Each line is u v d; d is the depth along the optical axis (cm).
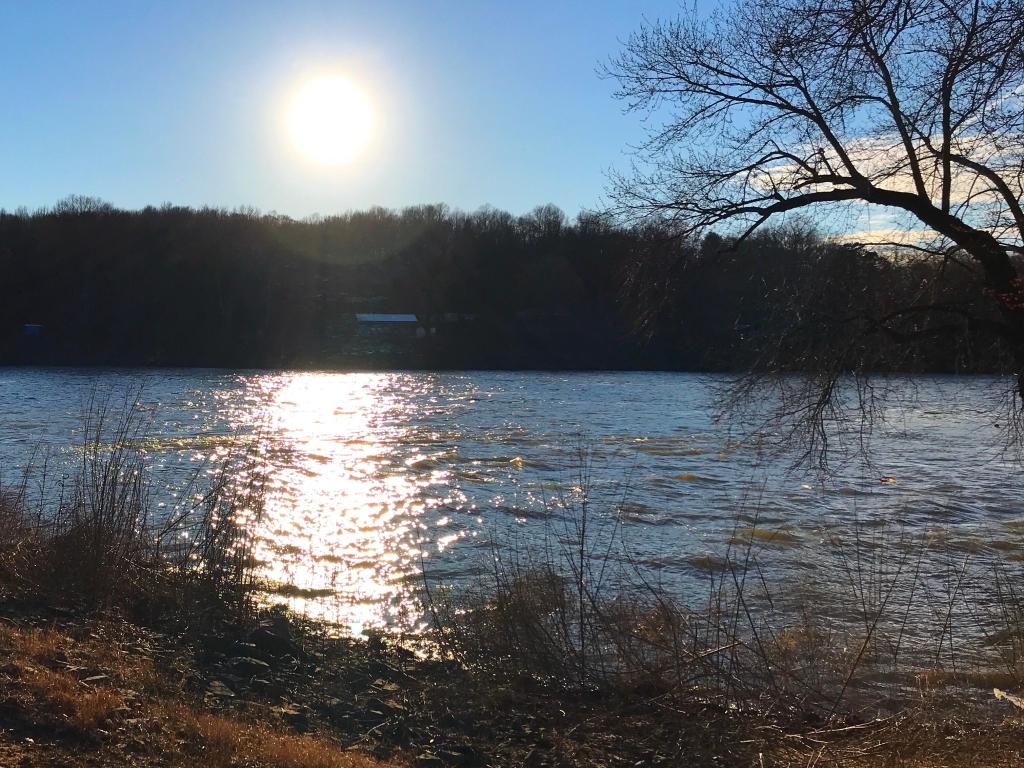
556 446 3088
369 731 699
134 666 716
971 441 3191
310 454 2809
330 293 10212
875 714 828
